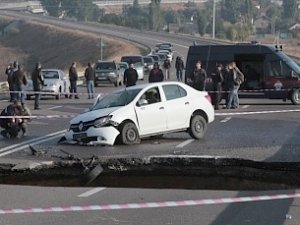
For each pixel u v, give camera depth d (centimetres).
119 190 1606
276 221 1233
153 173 1861
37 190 1612
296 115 3356
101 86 6462
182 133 2636
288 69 3922
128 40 15712
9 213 1321
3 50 17338
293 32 19575
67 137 2331
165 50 10800
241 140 2392
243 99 4462
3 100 4484
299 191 1580
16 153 2111
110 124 2258
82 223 1232
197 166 1873
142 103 2327
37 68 3788
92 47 14912
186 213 1314
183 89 2452
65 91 4850
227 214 1301
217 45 4006
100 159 1892
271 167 1836
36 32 18275
